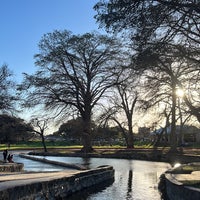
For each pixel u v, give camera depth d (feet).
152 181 94.53
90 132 221.25
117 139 365.40
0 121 200.13
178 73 72.49
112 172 101.24
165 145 239.71
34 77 218.59
